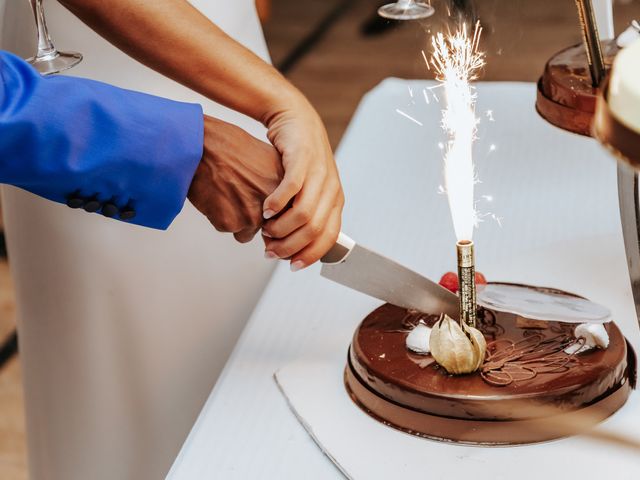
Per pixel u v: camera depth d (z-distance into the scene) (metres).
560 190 1.25
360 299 1.06
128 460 1.27
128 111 0.86
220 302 1.32
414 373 0.83
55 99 0.83
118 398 1.25
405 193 1.29
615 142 0.41
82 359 1.23
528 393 0.79
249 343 0.98
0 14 1.24
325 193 0.92
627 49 0.44
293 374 0.92
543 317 0.88
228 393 0.91
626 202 0.86
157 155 0.87
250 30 1.41
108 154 0.86
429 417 0.81
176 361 1.27
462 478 0.77
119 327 1.22
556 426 0.80
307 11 4.46
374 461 0.79
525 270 1.06
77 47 1.21
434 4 1.08
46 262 1.19
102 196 0.89
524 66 3.49
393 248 1.15
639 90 0.41
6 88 0.82
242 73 0.99
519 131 1.43
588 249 1.09
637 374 0.89
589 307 0.90
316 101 3.61
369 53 3.97
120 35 0.99
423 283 0.91
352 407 0.87
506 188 1.27
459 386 0.81
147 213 0.91
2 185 1.19
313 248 0.91
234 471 0.80
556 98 1.09
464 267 0.84
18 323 1.26
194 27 0.99
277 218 0.90
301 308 1.04
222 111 1.33
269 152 0.93
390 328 0.91
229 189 0.91
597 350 0.85
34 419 1.28
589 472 0.76
